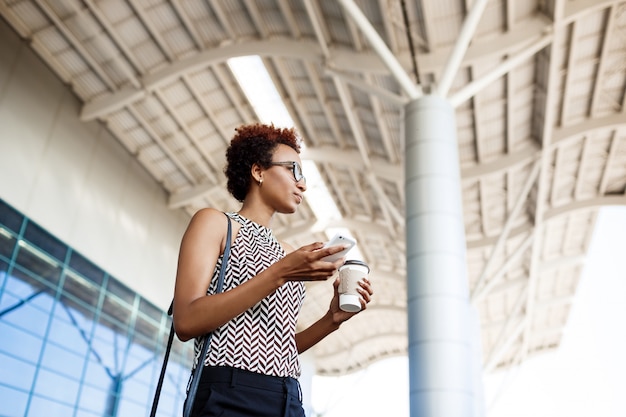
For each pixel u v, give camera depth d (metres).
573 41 17.22
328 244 1.80
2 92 18.19
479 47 16.58
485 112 19.83
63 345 19.19
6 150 18.11
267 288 1.69
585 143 22.62
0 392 16.31
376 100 19.45
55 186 19.97
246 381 1.71
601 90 19.86
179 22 17.80
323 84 19.83
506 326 30.91
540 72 18.25
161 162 25.00
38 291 18.48
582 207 26.45
